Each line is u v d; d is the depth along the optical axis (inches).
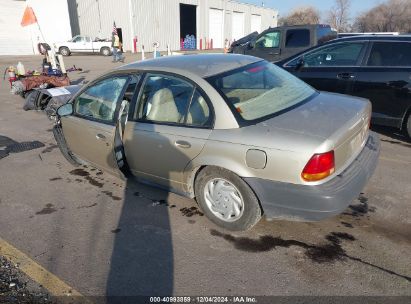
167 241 125.5
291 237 124.2
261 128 113.4
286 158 106.2
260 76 138.6
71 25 1229.1
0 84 515.2
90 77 569.3
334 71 225.3
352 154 119.8
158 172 140.9
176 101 130.9
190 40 1400.1
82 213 147.1
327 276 105.1
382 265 108.5
